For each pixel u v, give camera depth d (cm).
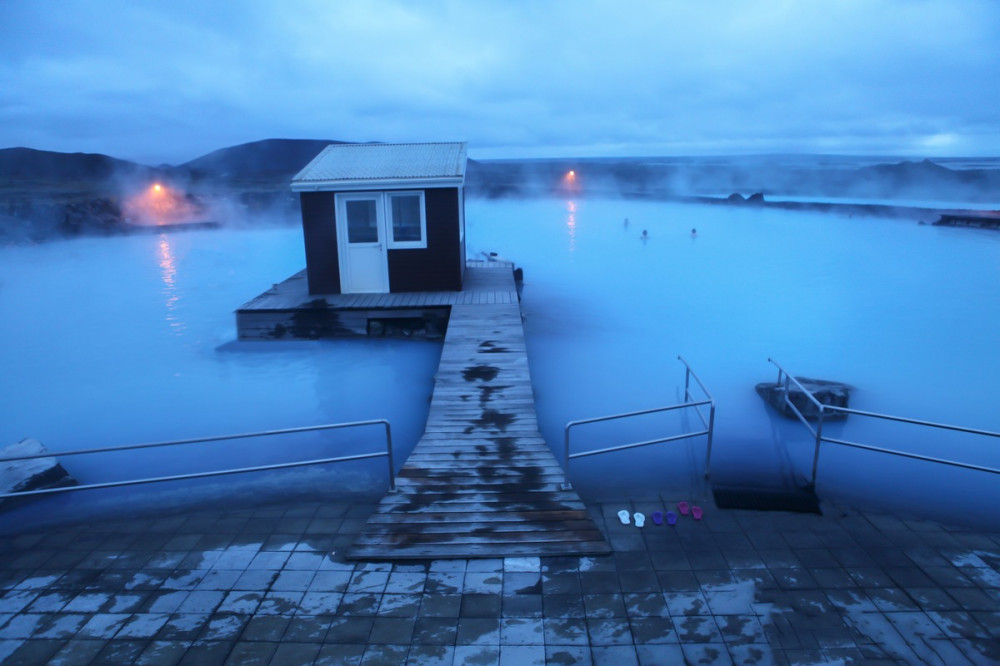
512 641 398
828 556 489
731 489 607
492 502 555
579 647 392
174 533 545
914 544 507
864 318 1241
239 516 575
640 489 611
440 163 1232
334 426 560
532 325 1243
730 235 2134
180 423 863
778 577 461
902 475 660
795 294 1430
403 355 1093
